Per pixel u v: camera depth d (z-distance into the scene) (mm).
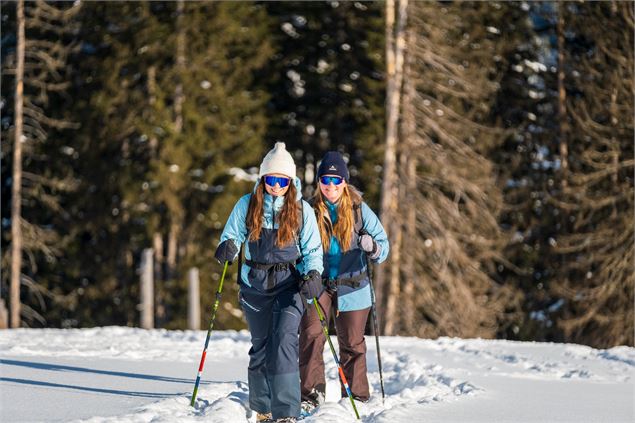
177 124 58594
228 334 26453
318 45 65938
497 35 60938
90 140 59719
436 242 44844
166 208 57844
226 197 57781
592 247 52438
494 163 58219
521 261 57969
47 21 61875
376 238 13633
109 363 17953
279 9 66688
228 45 63094
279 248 11648
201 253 57250
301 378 13109
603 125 55594
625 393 15672
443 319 45906
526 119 60844
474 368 19516
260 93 63094
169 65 60031
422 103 45281
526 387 16141
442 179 46969
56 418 11000
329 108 65062
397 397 13984
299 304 11680
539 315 56000
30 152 57250
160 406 11719
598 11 55469
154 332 27203
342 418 11750
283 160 11562
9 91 58594
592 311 50281
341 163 13375
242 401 12188
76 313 61094
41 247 57469
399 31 45000
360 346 13695
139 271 59625
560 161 57156
